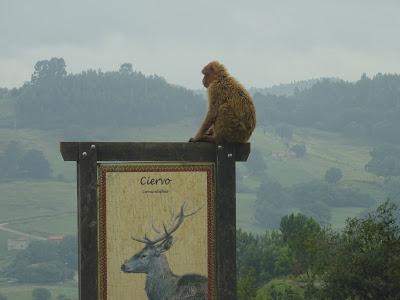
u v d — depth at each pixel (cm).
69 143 1295
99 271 1305
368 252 2998
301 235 4522
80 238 1296
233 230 1343
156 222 1325
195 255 1334
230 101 1411
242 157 1362
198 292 1333
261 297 3900
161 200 1327
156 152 1327
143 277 1315
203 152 1346
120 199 1314
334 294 3053
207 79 1463
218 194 1342
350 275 2992
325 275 3136
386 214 3111
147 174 1324
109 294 1306
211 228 1341
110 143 1312
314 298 3209
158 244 1323
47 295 13338
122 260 1312
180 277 1328
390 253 3002
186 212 1334
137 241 1317
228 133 1398
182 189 1335
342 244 3184
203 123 1443
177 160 1335
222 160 1346
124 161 1316
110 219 1311
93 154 1298
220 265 1335
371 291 2952
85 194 1296
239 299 4053
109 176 1312
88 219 1296
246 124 1402
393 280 2934
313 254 3519
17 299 13212
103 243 1308
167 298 1323
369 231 3058
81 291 1293
